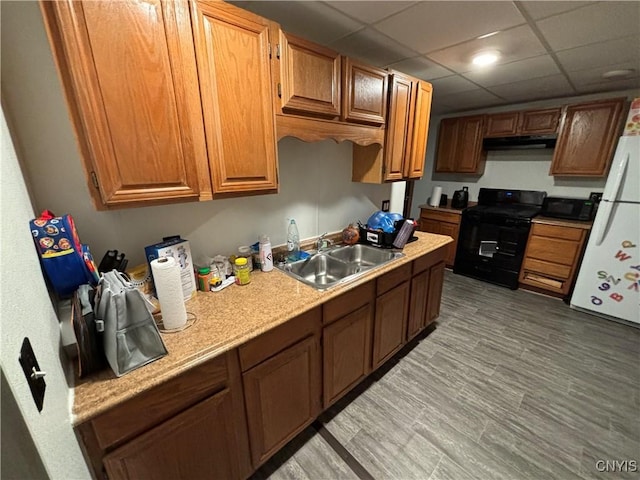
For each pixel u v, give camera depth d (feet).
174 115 3.17
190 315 3.78
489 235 11.22
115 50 2.69
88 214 3.67
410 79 6.37
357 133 5.53
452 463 4.48
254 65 3.73
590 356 7.00
